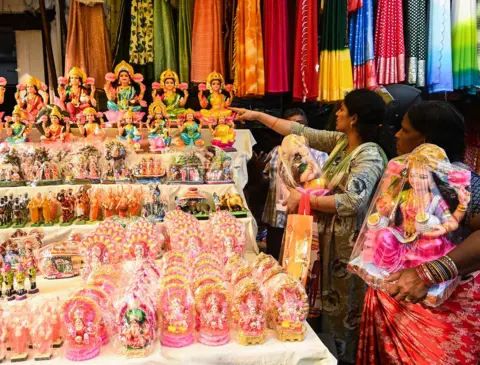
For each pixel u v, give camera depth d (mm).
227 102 3258
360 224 2127
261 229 3971
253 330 1466
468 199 1419
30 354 1409
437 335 1522
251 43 3492
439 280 1348
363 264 1613
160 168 2854
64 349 1423
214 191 2848
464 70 3793
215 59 3719
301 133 2732
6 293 1770
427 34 3740
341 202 1972
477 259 1334
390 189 1634
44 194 2525
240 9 3502
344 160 2191
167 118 3096
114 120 3096
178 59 3910
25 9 3990
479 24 3789
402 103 2750
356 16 3682
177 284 1538
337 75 3660
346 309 2166
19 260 1863
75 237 2244
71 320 1386
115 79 3131
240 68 3559
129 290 1454
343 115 2246
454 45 3793
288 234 1896
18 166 2674
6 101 4070
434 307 1507
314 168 2123
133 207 2592
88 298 1437
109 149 2768
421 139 1683
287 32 3684
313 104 4289
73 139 2941
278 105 4211
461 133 1647
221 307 1500
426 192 1482
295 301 1521
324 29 3660
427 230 1450
